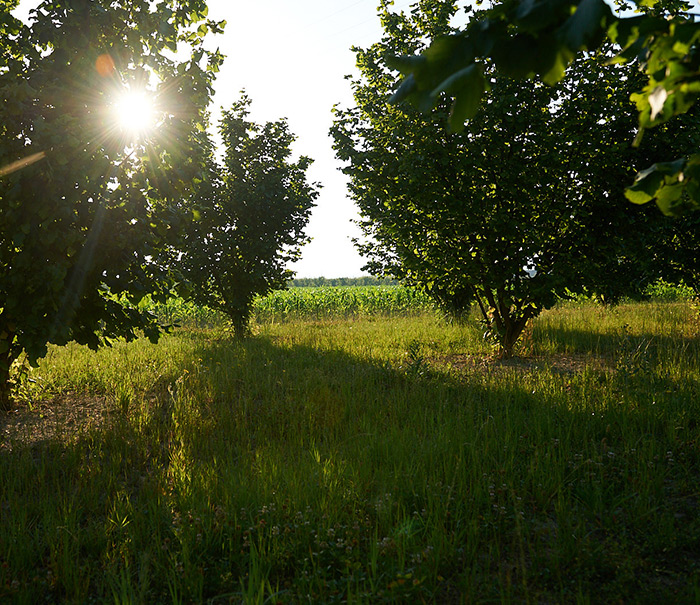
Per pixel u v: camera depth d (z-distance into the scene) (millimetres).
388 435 5723
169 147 6793
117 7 6824
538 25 1350
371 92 10688
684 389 7039
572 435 5758
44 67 6227
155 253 7266
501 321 11266
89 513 4309
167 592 3174
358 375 9047
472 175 9516
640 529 3789
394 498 4234
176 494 4418
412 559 3311
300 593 3068
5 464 5168
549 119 9594
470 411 6367
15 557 3500
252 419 6766
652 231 9836
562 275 9773
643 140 9070
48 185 5816
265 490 4242
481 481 4523
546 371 8844
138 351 12367
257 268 14625
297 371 9430
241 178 14922
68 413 7418
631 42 1591
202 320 23469
